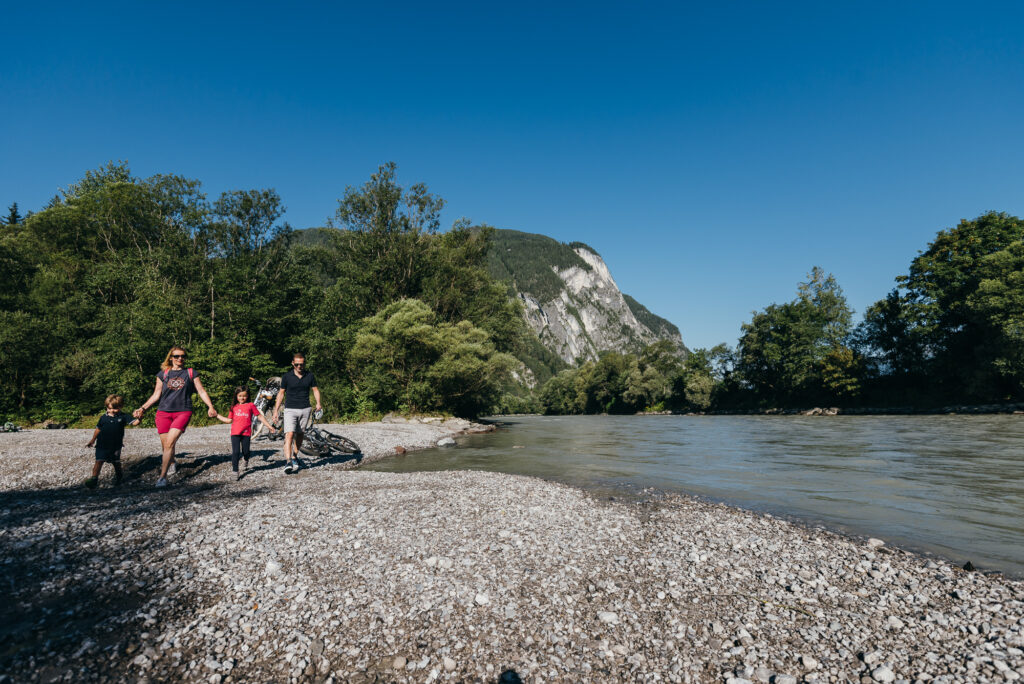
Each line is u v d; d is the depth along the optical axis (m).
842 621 4.47
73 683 3.17
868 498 10.07
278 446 14.85
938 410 43.84
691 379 77.69
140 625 3.97
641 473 13.55
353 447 15.82
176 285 30.12
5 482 9.33
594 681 3.49
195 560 5.41
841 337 60.44
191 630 3.94
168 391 9.51
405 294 40.62
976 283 42.19
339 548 5.94
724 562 6.03
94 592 4.57
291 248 38.22
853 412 51.66
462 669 3.59
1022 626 4.35
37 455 11.61
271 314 31.50
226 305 29.45
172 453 9.52
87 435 16.25
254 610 4.32
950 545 6.95
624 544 6.69
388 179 41.44
